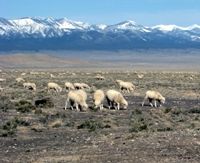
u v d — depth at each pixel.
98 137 38.38
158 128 42.22
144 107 63.22
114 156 29.84
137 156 29.44
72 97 58.56
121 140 35.03
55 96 77.75
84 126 45.31
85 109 58.41
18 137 40.41
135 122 47.62
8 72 195.62
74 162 28.98
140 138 34.81
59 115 53.56
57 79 134.38
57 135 41.12
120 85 88.44
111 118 51.34
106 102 67.94
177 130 39.31
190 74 168.88
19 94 81.75
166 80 127.25
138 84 106.50
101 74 171.50
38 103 62.78
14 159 30.91
